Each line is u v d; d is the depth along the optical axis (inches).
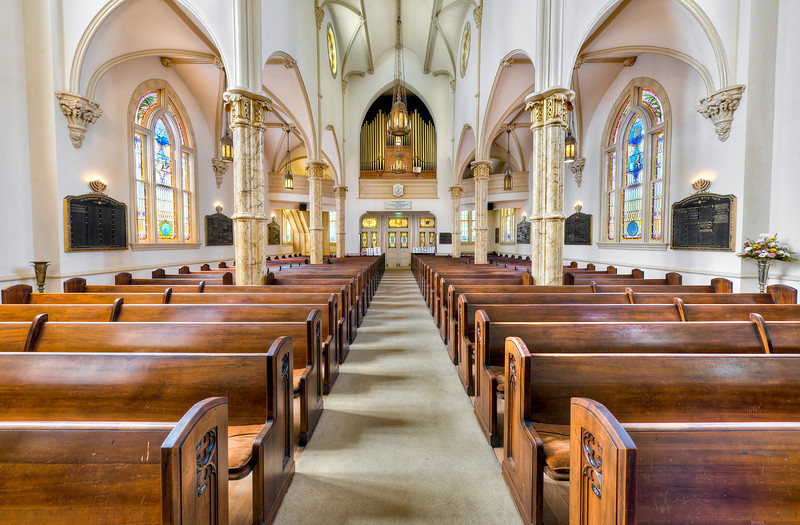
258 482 82.3
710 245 279.4
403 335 255.3
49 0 254.1
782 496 52.0
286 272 324.2
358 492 99.3
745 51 245.1
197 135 438.9
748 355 90.5
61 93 258.4
